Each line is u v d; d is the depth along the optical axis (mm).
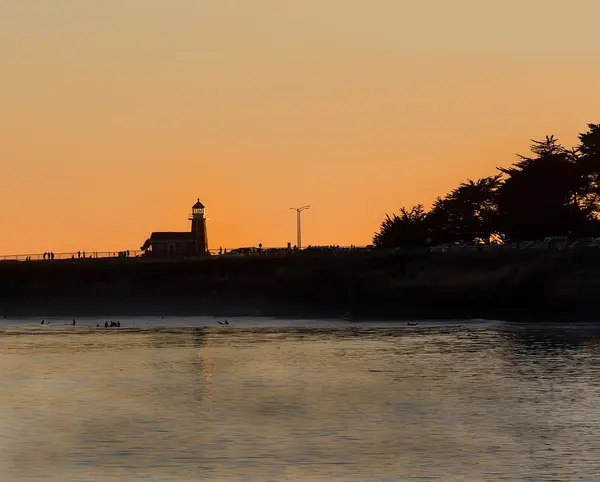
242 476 118938
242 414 156000
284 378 195500
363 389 180000
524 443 134750
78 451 131750
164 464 124625
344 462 125125
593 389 177000
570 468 121938
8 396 175000
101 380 195250
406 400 167375
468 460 125812
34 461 126625
